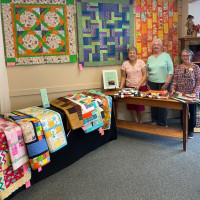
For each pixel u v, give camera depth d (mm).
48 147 2297
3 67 3123
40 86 3428
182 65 3545
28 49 3254
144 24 3965
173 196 2107
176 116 4477
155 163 2736
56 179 2482
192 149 3090
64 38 3451
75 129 2623
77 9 3475
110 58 3844
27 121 2158
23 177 2145
